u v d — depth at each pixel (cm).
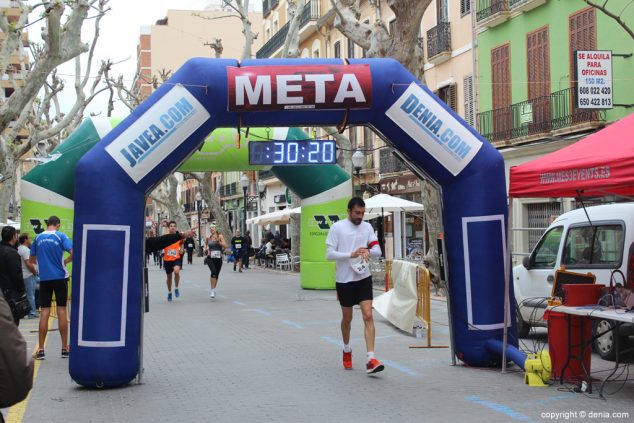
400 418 673
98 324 836
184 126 865
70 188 1925
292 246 3525
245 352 1092
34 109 3297
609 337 986
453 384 823
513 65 2327
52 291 1082
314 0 4034
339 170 2270
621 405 712
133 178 852
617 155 727
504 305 908
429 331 1103
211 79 866
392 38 1803
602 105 1683
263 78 869
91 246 840
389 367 939
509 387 802
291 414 700
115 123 1948
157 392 823
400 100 898
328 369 931
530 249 2273
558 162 807
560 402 728
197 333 1327
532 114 2188
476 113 2523
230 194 6675
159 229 8650
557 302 841
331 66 888
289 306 1797
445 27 2727
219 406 744
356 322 1444
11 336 321
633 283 919
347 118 902
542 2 2155
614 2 1875
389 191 3297
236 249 3628
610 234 1052
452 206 921
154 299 2075
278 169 2184
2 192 3055
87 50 1748
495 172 912
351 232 898
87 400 792
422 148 913
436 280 1998
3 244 968
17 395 324
